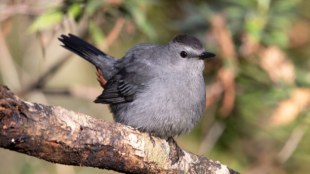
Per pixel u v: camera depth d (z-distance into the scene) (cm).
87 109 1353
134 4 917
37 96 1248
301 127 946
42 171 1166
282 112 907
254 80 992
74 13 853
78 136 532
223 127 1038
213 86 974
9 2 965
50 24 845
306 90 927
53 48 1300
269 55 945
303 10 1038
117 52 1186
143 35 1133
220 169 702
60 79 1422
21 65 1329
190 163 684
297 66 1056
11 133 462
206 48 986
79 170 1236
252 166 1038
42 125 491
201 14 996
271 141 1051
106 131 570
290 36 1041
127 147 591
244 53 953
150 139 629
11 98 464
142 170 631
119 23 931
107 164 588
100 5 899
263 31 959
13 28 1334
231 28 978
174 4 1102
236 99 1006
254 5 983
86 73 1412
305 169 1024
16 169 1157
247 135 1048
